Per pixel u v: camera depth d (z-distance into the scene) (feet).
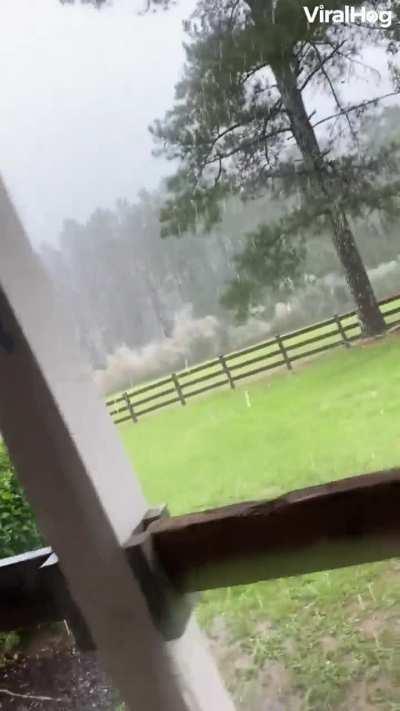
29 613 4.23
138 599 3.96
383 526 3.43
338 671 4.47
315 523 3.54
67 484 3.88
